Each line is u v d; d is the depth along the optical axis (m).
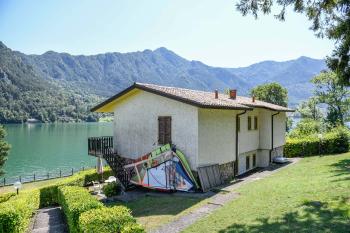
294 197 14.10
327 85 52.50
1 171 43.09
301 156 34.88
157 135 21.89
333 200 12.67
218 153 21.80
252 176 24.05
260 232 10.45
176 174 20.03
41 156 84.12
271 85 69.12
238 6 13.66
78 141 119.94
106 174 31.11
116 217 9.02
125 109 23.97
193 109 19.94
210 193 18.48
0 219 12.35
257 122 29.00
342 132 34.28
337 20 14.75
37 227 15.46
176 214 14.62
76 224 11.01
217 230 11.45
